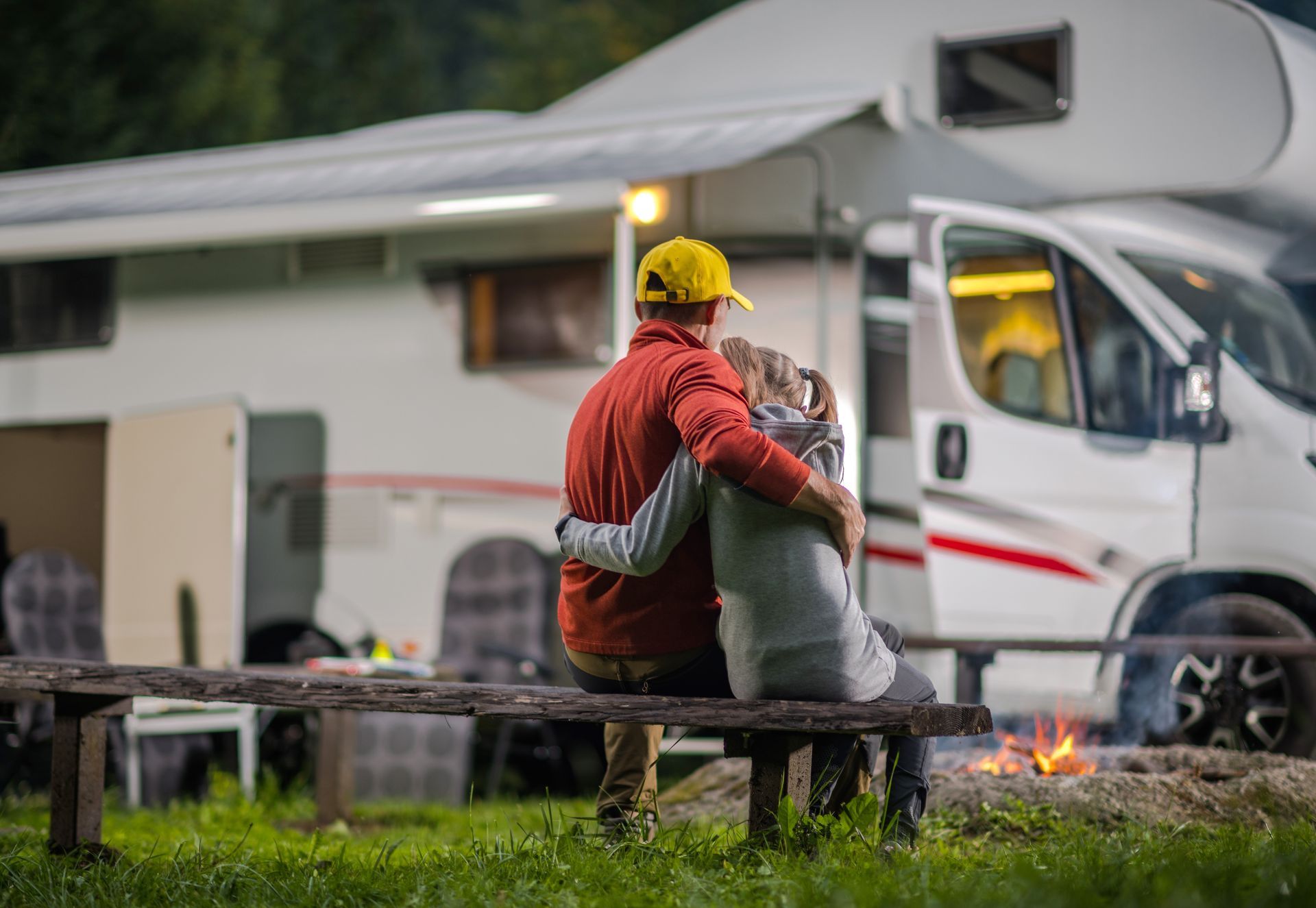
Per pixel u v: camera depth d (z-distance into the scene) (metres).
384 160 19.31
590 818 9.66
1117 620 15.64
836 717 7.92
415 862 9.24
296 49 59.16
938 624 16.00
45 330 19.97
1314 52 16.28
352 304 18.52
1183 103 16.03
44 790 18.28
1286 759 12.71
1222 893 7.16
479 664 17.44
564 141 18.08
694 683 8.95
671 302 8.97
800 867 7.91
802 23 17.48
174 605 18.61
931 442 16.20
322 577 18.45
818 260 16.59
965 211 16.42
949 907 6.94
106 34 44.09
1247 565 15.39
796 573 8.25
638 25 63.34
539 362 17.55
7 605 17.75
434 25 76.62
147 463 19.08
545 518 17.47
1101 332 15.98
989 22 16.62
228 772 18.58
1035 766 13.12
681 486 8.38
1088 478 15.80
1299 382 15.60
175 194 19.73
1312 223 15.73
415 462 18.09
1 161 41.50
